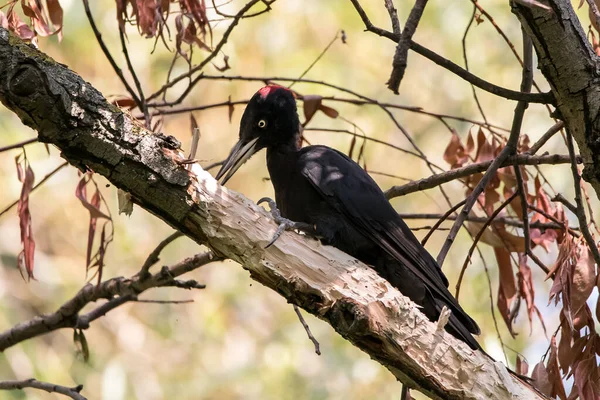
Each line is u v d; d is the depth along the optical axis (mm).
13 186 16781
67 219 17875
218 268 18797
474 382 7211
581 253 8359
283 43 18016
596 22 7918
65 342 17703
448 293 8617
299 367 17531
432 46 18844
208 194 7184
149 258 9555
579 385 8203
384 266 9141
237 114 18875
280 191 9891
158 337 18141
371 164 18438
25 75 6418
